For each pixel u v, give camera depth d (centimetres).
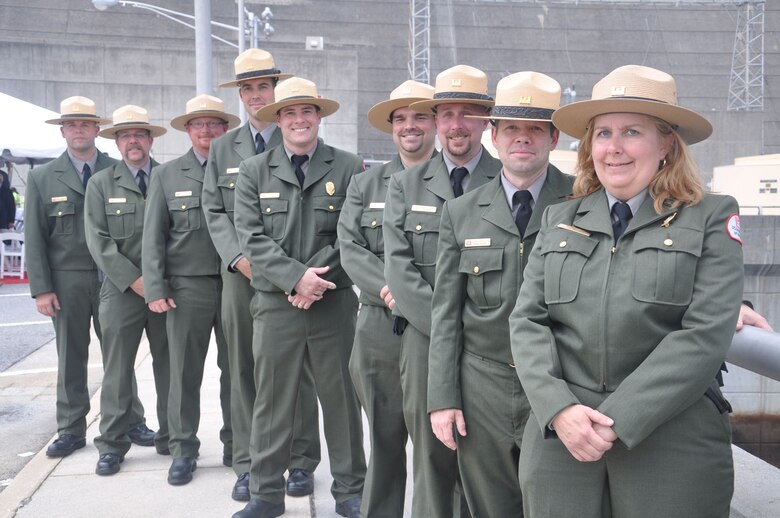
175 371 411
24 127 1248
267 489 354
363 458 366
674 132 202
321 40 3691
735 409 676
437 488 291
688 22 5566
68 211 462
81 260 464
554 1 5600
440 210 294
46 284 455
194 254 412
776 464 721
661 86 200
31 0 5078
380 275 313
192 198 413
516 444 249
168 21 5247
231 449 424
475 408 252
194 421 414
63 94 3572
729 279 189
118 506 371
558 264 208
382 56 5562
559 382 197
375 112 355
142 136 445
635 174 201
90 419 523
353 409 363
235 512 364
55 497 383
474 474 259
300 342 354
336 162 368
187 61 3609
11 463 468
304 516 358
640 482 192
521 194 256
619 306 195
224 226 385
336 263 357
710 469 191
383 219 304
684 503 190
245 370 389
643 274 193
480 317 251
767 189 1811
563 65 5550
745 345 201
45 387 653
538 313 213
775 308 1375
